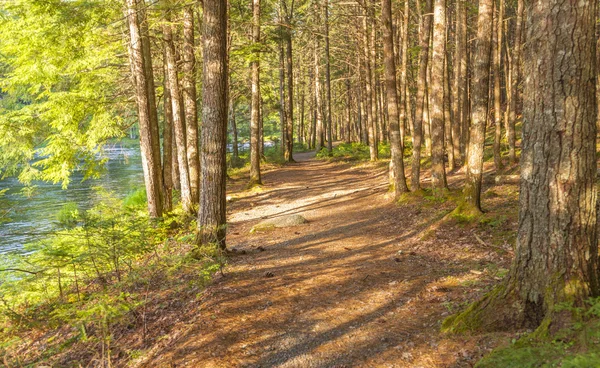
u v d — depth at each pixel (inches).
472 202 382.0
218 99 343.6
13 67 525.7
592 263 161.3
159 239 447.2
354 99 1909.4
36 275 312.2
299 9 1090.7
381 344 191.0
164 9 490.6
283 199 703.7
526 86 169.3
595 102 160.1
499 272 249.1
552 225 162.7
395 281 270.1
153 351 199.5
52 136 518.6
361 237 411.8
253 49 704.4
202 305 243.3
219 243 343.6
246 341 201.5
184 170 563.8
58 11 449.4
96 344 219.1
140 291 286.4
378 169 913.5
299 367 178.1
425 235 370.6
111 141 623.2
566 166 159.2
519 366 137.9
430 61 863.7
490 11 374.9
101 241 305.9
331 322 219.5
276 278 291.6
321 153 1331.2
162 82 727.7
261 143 1286.9
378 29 994.7
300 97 2074.3
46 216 734.5
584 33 154.9
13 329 273.7
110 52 544.4
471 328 180.5
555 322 154.2
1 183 1168.2
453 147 762.8
